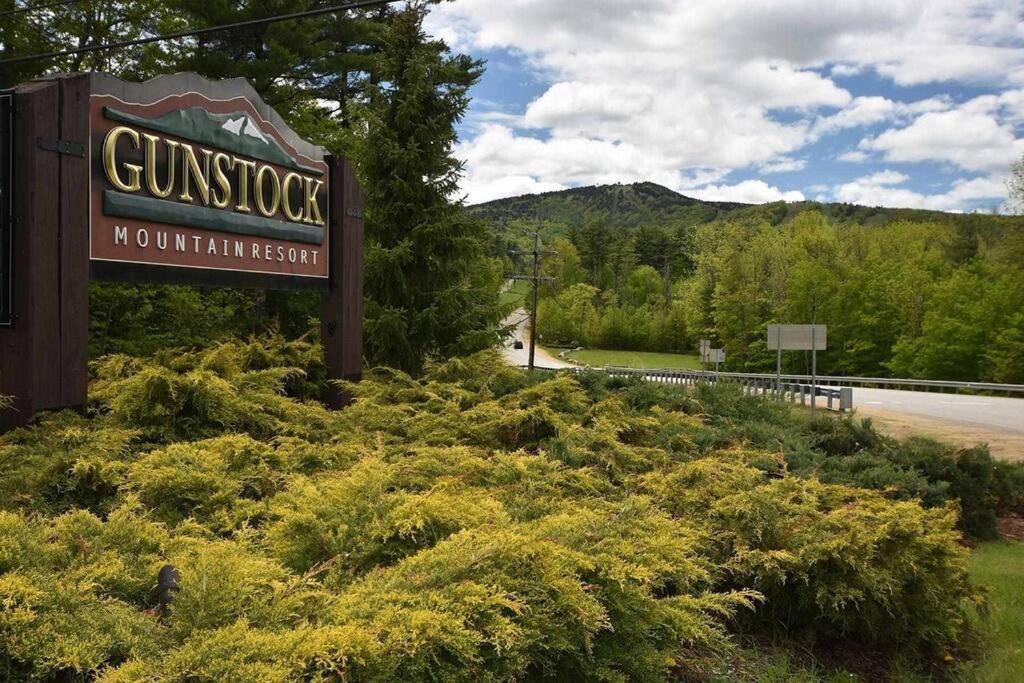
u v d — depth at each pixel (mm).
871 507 4738
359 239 8219
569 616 2617
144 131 5621
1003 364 45000
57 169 4855
